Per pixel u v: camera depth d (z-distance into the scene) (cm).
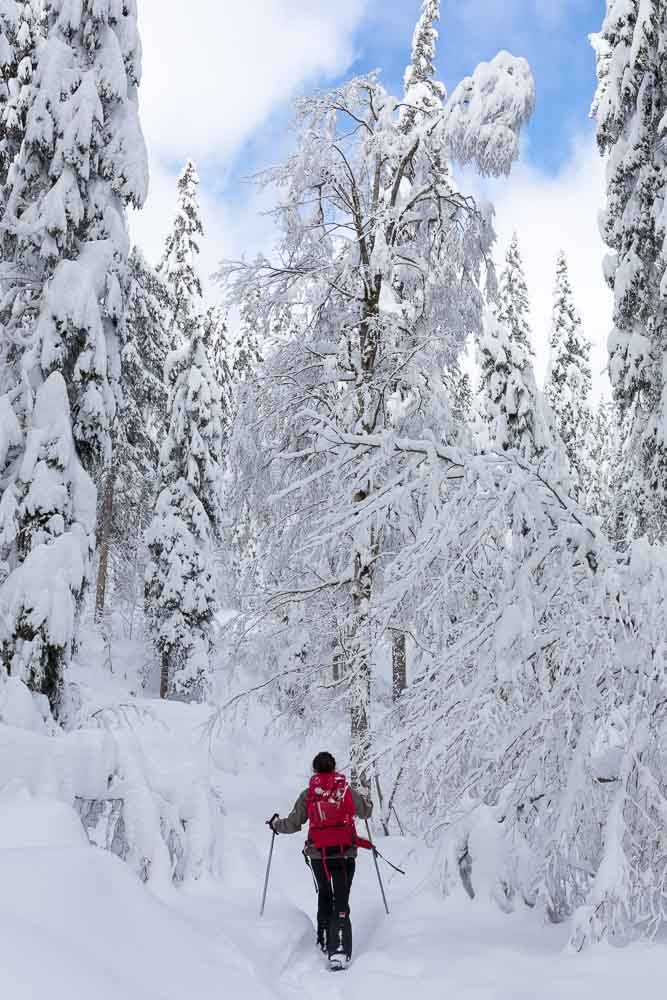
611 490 2380
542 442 1898
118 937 337
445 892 540
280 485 1145
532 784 521
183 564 2462
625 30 1697
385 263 1110
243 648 1066
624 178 1692
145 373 2616
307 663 1057
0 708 803
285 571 1128
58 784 527
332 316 1212
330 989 448
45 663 1102
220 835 665
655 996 342
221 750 1313
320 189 1182
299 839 862
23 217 1281
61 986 247
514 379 1922
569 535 524
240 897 584
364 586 1042
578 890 518
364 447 649
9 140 1434
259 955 456
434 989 397
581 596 520
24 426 1213
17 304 1299
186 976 340
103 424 1242
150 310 2711
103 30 1331
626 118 1714
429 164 1170
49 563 1118
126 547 2822
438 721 520
